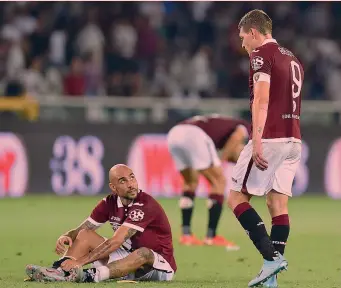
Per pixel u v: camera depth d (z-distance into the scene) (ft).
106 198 95.81
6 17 268.62
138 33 276.00
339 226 175.83
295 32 295.28
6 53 255.91
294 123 89.30
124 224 91.86
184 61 271.49
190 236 144.15
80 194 232.53
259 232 87.86
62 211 196.85
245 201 89.81
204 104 238.48
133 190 92.73
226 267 114.21
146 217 92.32
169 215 191.01
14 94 244.42
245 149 89.56
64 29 270.67
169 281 94.22
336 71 289.74
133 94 263.08
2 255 125.39
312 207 217.56
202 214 199.11
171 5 290.15
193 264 117.29
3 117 227.81
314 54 290.35
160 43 281.95
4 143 227.40
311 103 246.06
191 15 290.97
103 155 233.96
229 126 142.51
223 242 142.31
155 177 236.22
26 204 211.20
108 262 92.89
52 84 252.83
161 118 237.86
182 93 268.41
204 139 141.79
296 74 89.25
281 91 88.43
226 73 277.64
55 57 265.75
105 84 264.52
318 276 105.09
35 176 230.07
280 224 89.86
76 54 268.00
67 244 94.84
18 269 108.88
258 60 87.51
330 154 246.27
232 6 293.23
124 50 273.75
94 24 271.90
